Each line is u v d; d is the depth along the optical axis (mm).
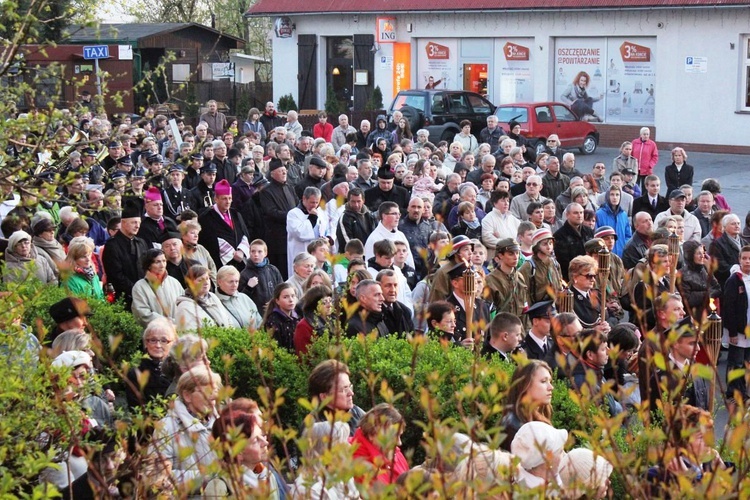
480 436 4586
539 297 12750
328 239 13602
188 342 7164
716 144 39188
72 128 6820
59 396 5723
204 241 15445
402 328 10773
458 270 10992
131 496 5551
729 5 37656
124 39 43844
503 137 25266
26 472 5461
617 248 17859
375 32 46750
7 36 6660
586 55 41875
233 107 47094
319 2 47969
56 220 14781
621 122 41406
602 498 5859
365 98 47500
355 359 9297
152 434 6023
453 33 44812
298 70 49250
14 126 6203
